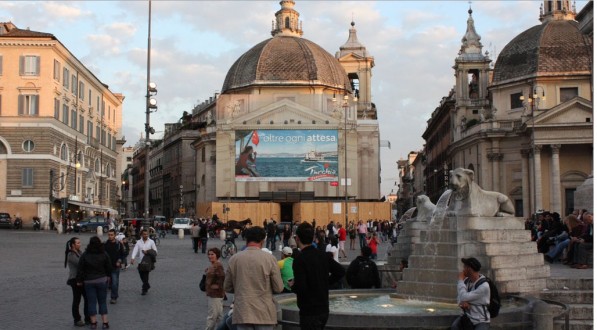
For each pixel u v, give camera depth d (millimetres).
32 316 14352
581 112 59688
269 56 74625
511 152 66188
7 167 57500
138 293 18500
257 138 67188
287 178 66688
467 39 79312
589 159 61375
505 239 13422
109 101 81062
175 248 39594
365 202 64750
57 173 59906
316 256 8625
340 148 67000
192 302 16719
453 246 12914
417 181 150500
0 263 26594
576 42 66000
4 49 58062
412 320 9945
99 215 63938
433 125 104062
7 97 57938
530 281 13016
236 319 8234
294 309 10891
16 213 57094
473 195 13719
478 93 80500
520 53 68000
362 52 91000
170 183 106375
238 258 8359
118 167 87188
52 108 58438
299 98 72938
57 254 31250
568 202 61906
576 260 17672
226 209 60906
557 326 10469
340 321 10125
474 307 9500
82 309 15297
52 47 58312
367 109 87688
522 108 66375
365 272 15047
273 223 41188
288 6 80500
